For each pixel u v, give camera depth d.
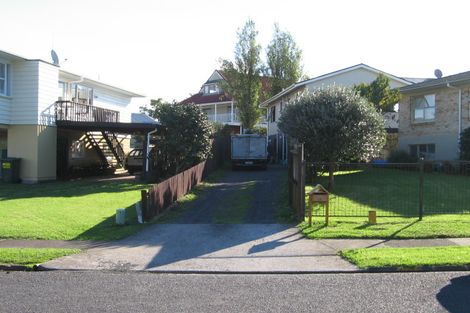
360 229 11.23
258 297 6.69
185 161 23.27
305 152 17.36
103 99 31.34
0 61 22.47
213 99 56.69
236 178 24.38
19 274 8.16
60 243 10.41
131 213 13.98
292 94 35.00
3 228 11.70
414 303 6.33
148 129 23.53
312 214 13.01
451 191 16.88
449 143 24.66
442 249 9.29
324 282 7.51
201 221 12.88
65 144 26.36
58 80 25.33
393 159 25.48
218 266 8.58
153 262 8.89
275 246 9.99
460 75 24.34
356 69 32.81
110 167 30.86
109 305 6.31
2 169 22.89
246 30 48.06
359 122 16.84
